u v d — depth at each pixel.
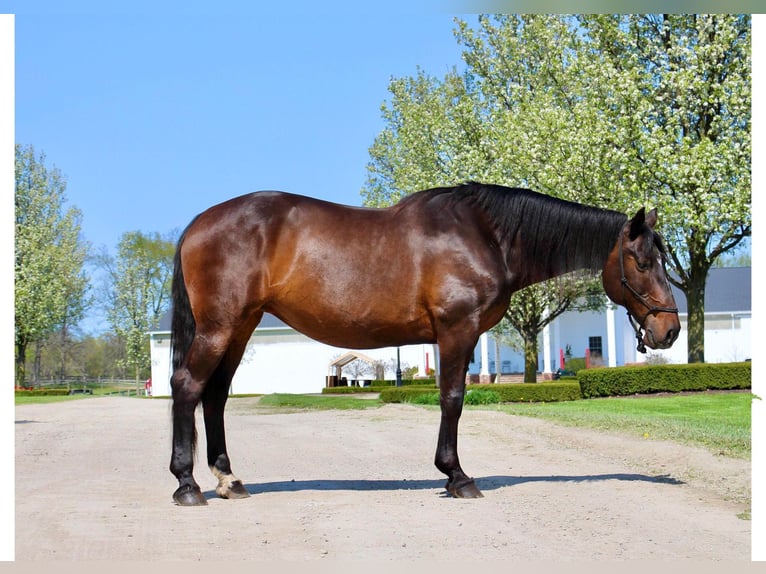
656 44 21.64
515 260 7.47
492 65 27.78
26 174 45.81
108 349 65.06
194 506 6.89
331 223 7.22
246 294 7.07
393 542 5.56
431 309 7.15
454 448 7.23
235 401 31.38
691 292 22.44
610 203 20.77
